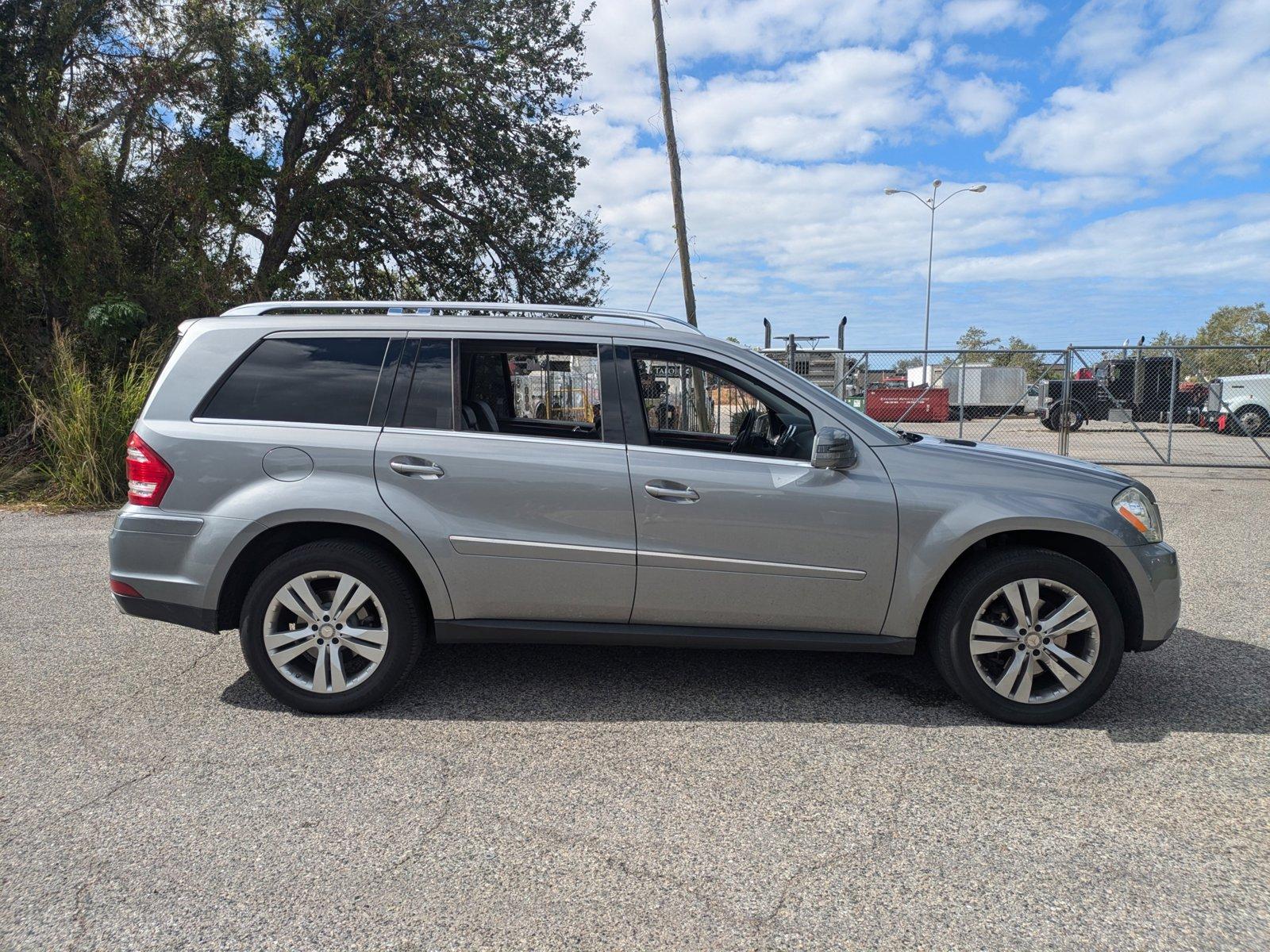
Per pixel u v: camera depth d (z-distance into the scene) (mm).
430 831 2777
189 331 3887
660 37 13461
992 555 3645
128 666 4395
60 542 7766
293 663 3787
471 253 17766
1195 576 6551
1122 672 4348
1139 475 13086
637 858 2619
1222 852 2654
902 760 3314
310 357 3826
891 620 3711
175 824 2809
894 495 3654
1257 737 3531
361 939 2225
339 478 3666
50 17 13086
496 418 3980
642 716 3746
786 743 3475
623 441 3756
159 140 14508
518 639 3752
